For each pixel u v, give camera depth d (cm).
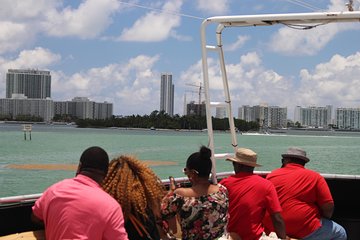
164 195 398
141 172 381
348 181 658
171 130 16075
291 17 529
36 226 453
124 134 13775
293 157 525
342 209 657
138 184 370
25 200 443
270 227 510
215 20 560
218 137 11781
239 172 470
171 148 6881
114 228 309
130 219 367
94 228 304
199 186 394
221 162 3578
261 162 4684
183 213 387
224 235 465
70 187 317
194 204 385
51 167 3656
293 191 501
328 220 515
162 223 393
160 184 398
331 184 662
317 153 6531
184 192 390
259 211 451
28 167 3659
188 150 6431
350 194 659
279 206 456
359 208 657
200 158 392
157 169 3497
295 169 516
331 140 13838
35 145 6994
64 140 8825
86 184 321
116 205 316
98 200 310
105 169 333
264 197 452
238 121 14425
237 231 453
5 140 8350
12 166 3741
